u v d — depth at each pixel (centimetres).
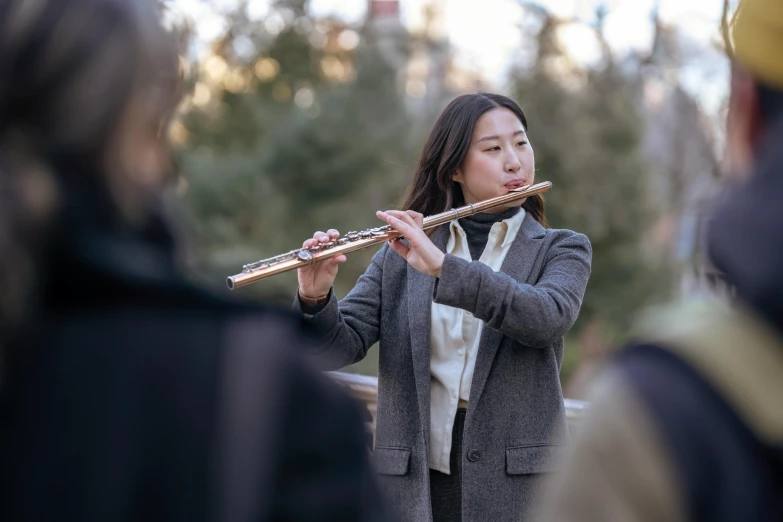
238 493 109
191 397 112
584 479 114
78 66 112
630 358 114
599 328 1834
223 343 115
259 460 111
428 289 298
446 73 2338
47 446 111
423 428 285
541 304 265
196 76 1678
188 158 1481
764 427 104
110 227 115
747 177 111
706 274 120
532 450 274
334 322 296
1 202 107
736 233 107
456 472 285
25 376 112
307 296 296
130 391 112
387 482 291
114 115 114
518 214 306
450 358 289
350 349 301
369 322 309
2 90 112
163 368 113
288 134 1586
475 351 287
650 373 110
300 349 121
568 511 115
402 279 311
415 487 285
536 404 279
